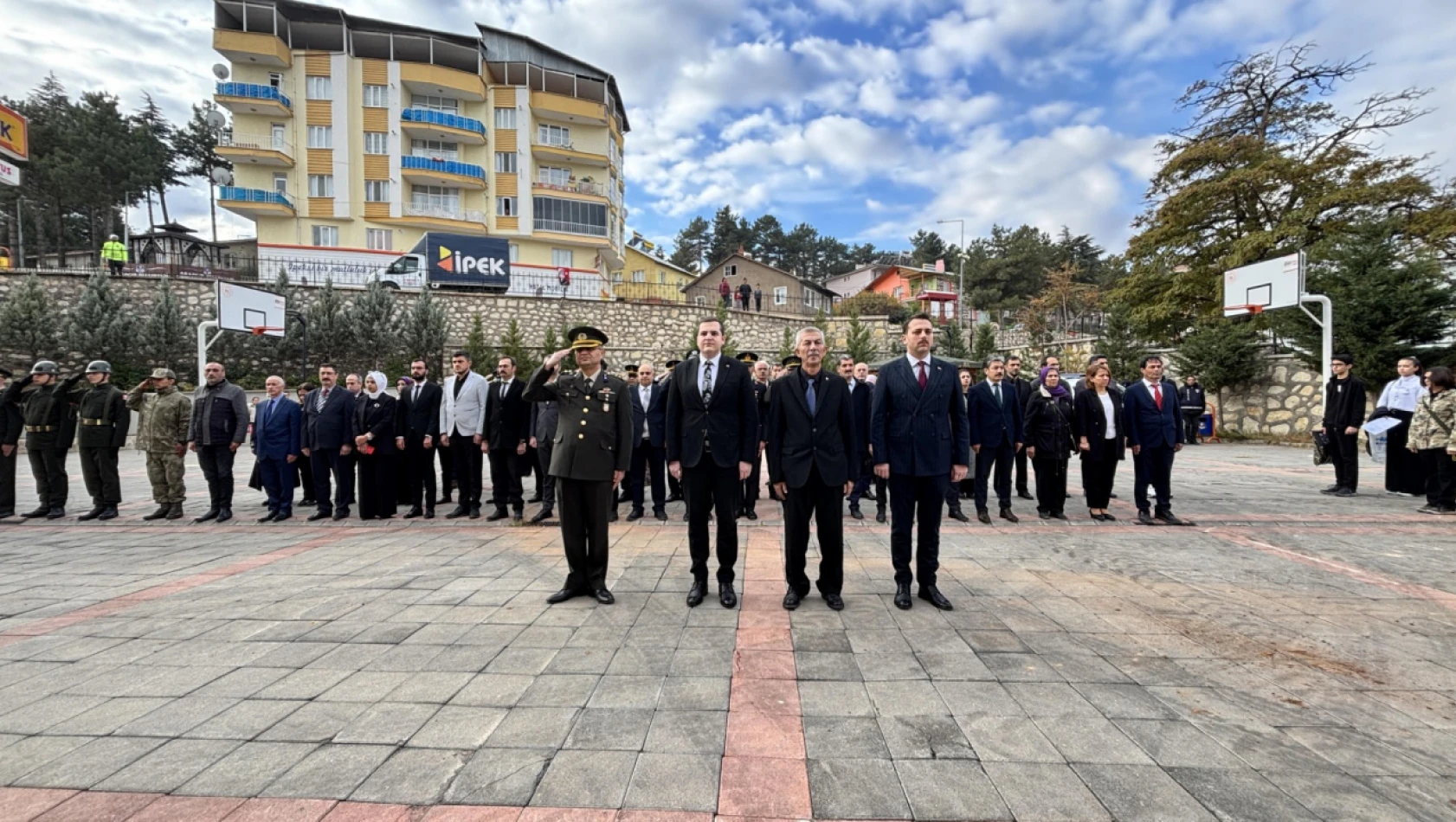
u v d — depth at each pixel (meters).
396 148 30.98
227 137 30.80
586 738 2.51
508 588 4.70
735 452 4.27
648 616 4.03
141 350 18.11
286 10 29.38
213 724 2.66
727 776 2.24
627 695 2.89
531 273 27.64
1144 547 5.91
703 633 3.72
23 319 16.97
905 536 4.28
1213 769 2.29
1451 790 2.17
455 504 9.05
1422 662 3.28
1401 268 13.23
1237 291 15.97
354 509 8.66
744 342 25.97
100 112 36.69
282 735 2.56
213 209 44.34
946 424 4.25
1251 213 19.23
